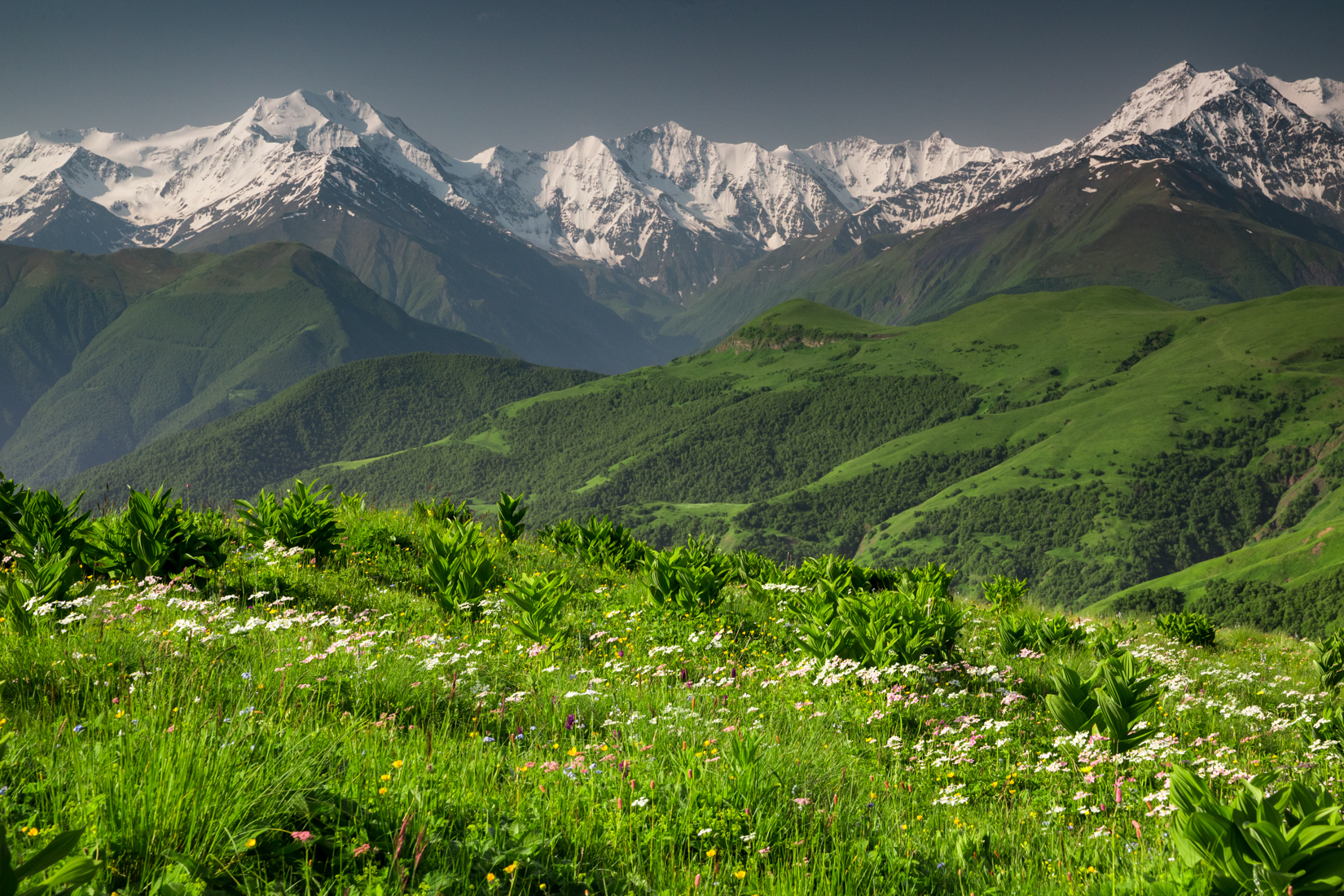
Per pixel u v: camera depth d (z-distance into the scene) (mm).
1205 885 3340
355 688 6023
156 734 3990
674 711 6438
